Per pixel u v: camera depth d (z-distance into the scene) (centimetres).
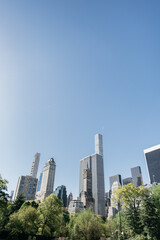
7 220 5512
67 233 6156
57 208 5753
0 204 4431
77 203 17812
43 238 5106
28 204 6850
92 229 5316
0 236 4956
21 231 5000
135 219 4466
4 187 4531
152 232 3859
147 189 5056
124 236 4466
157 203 4594
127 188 5212
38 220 5516
